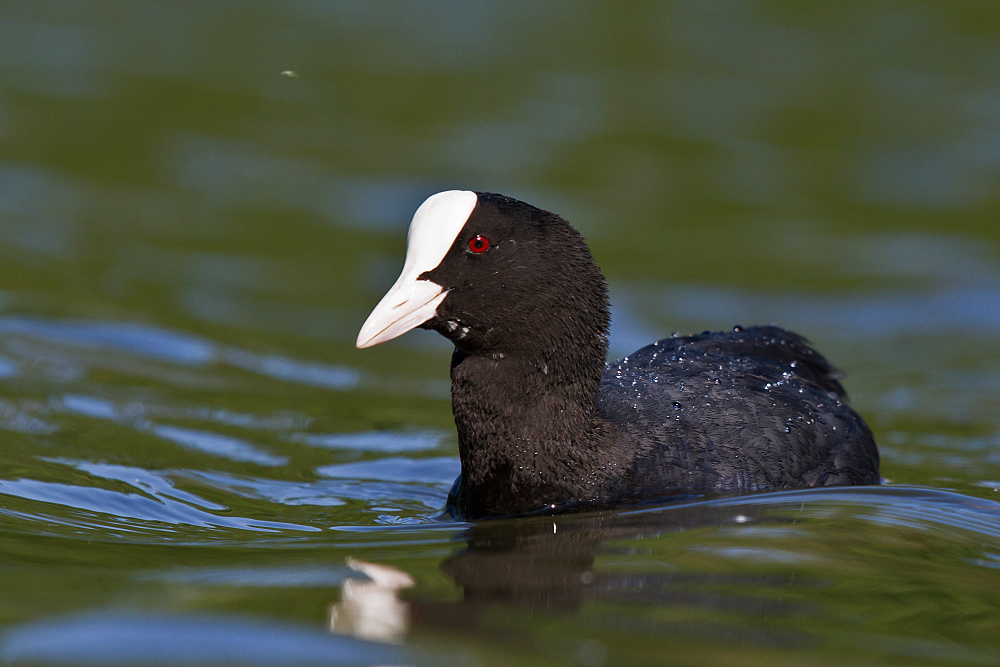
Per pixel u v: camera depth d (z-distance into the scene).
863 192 21.58
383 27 29.23
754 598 6.42
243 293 16.78
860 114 24.94
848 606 6.34
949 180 22.19
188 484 9.81
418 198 20.58
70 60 25.72
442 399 13.68
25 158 20.91
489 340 8.95
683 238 19.48
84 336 14.23
